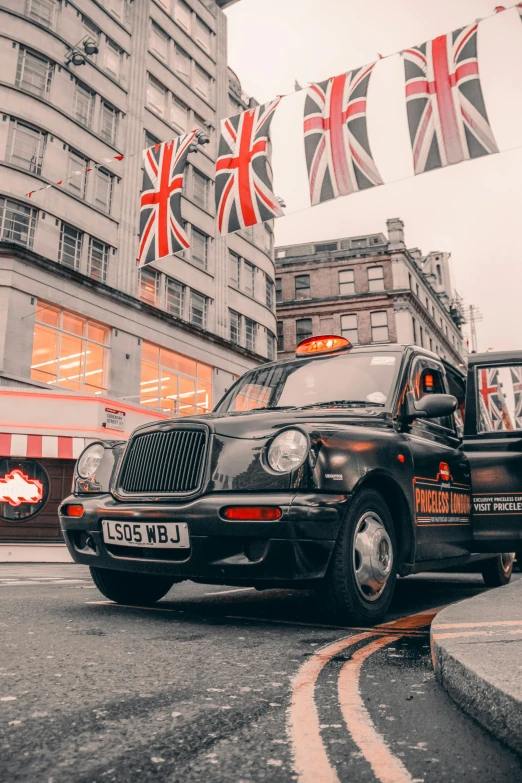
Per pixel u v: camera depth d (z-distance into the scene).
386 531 3.57
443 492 4.16
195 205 24.83
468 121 8.37
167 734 1.68
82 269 19.11
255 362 27.42
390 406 4.03
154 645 2.80
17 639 2.88
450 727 1.74
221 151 10.58
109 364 19.59
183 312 23.53
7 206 17.16
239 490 3.24
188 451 3.48
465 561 4.70
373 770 1.45
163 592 4.43
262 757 1.52
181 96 25.02
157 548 3.39
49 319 17.86
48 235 17.92
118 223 20.64
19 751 1.55
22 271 16.81
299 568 3.07
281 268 42.75
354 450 3.38
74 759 1.50
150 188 12.32
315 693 2.08
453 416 5.05
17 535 15.30
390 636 3.10
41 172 18.19
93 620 3.46
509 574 5.96
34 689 2.07
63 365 18.06
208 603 4.41
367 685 2.18
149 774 1.42
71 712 1.85
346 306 40.59
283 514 3.05
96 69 20.69
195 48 26.66
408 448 3.83
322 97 9.62
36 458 15.84
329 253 41.91
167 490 3.48
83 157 19.81
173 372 22.61
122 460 3.79
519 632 2.37
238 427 3.44
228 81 29.64
